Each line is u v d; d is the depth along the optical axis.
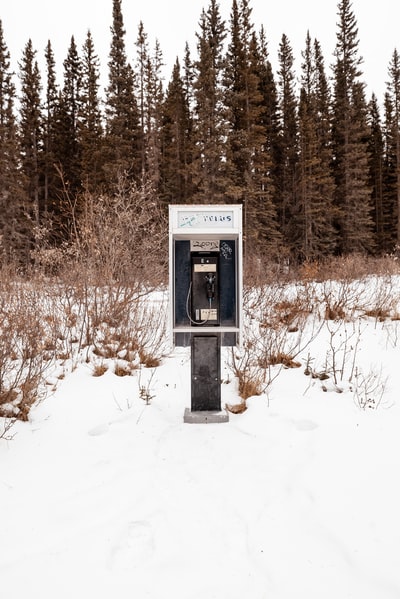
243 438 3.64
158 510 2.70
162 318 6.88
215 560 2.28
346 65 31.41
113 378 5.02
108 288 6.73
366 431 3.63
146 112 28.94
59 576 2.17
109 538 2.44
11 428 3.77
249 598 2.03
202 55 19.70
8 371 4.24
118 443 3.58
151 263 7.39
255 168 21.77
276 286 8.60
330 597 2.03
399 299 7.71
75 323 6.27
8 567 2.23
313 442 3.49
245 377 4.67
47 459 3.32
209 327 4.06
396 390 4.49
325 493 2.84
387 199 35.31
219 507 2.73
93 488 2.94
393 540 2.38
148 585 2.11
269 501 2.79
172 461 3.30
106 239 6.71
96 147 25.95
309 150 26.12
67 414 4.09
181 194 27.53
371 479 2.95
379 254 32.19
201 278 4.21
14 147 24.55
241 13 22.30
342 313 7.27
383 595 2.04
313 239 25.92
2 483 2.99
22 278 6.44
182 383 4.94
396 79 34.53
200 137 19.52
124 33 25.78
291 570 2.20
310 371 5.06
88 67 29.53
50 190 29.05
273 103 30.27
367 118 35.34
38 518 2.62
